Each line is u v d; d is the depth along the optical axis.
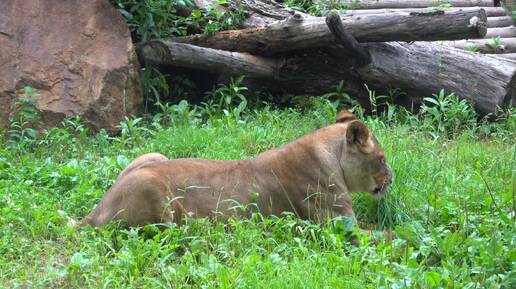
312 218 10.23
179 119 15.26
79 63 15.19
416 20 15.20
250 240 9.35
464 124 15.64
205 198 10.06
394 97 16.64
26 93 14.41
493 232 9.66
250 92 17.17
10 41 14.84
